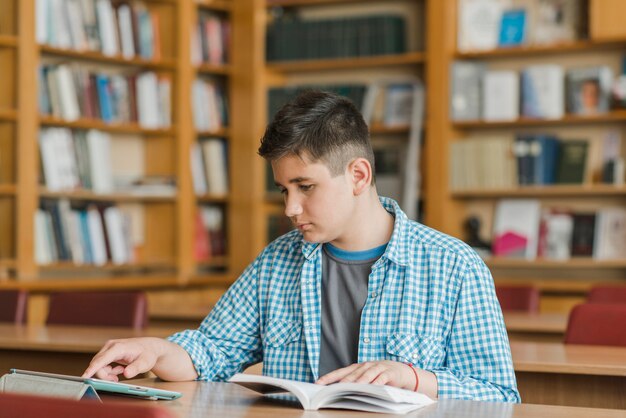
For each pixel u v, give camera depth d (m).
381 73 6.48
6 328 3.42
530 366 2.51
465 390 1.83
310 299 2.01
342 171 1.86
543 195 6.10
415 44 6.39
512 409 1.67
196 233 6.36
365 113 6.31
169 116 6.11
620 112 5.71
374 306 1.95
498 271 6.24
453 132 6.13
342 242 1.99
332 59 6.36
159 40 6.18
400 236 1.97
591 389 2.57
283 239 2.14
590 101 5.84
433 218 6.07
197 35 6.34
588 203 6.02
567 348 2.86
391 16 6.27
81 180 5.60
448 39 6.07
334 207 1.86
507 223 6.07
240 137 6.48
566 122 5.95
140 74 6.06
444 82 6.05
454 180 6.08
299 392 1.65
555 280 5.96
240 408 1.67
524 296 4.46
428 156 6.09
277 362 2.04
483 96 6.05
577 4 5.95
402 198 6.23
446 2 6.05
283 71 6.67
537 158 5.90
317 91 1.91
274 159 1.84
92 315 3.54
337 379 1.74
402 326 1.93
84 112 5.62
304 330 2.01
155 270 6.25
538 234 6.01
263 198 6.50
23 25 5.29
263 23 6.53
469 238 6.16
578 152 5.86
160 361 1.98
